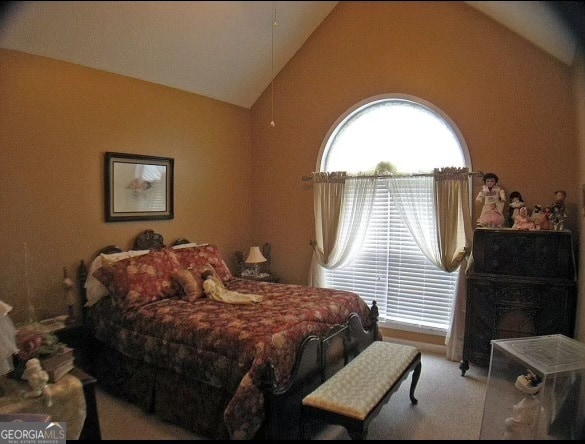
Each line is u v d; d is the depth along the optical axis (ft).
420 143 12.66
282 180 14.87
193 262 11.57
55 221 9.83
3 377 7.29
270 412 6.77
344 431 7.82
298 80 14.01
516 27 8.31
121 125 11.17
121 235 11.38
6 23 7.97
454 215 11.66
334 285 14.11
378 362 8.18
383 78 12.39
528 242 10.00
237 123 14.97
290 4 9.01
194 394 7.96
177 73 11.78
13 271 9.11
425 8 10.48
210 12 8.68
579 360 7.69
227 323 8.26
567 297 9.52
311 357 7.97
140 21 8.69
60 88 9.78
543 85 10.36
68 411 6.88
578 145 9.59
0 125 8.77
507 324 10.19
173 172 12.66
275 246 15.21
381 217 13.23
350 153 13.76
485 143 11.23
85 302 10.30
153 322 8.83
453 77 11.44
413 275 12.89
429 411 8.64
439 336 12.49
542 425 7.36
